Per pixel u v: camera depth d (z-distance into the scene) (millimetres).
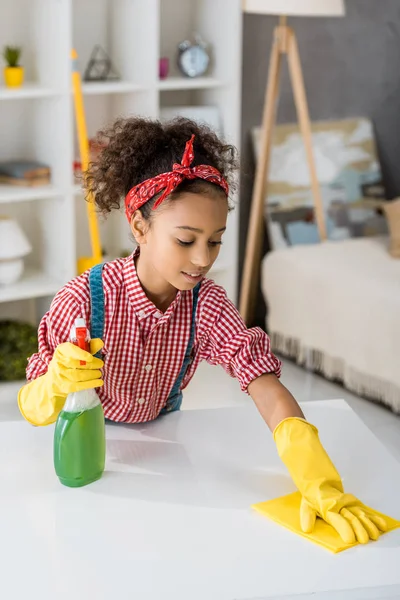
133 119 1540
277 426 1461
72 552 1260
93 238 3355
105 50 3613
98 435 1451
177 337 1603
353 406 3293
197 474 1498
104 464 1485
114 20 3557
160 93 3828
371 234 4219
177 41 3795
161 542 1292
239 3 3549
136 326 1566
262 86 3986
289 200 4016
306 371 3629
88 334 1559
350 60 4188
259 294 4211
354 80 4223
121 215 3713
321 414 1726
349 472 1516
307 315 3545
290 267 3609
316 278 3488
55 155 3373
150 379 1630
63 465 1438
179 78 3672
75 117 3623
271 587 1190
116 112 3676
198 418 1711
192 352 1652
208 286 1602
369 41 4203
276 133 4023
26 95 3176
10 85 3275
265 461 1551
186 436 1636
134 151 1497
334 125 4188
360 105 4273
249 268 3795
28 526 1326
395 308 3160
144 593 1169
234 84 3652
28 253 3590
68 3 3150
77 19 3525
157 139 1505
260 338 1587
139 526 1334
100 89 3328
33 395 1496
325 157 4137
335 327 3412
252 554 1270
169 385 1667
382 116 4336
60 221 3428
